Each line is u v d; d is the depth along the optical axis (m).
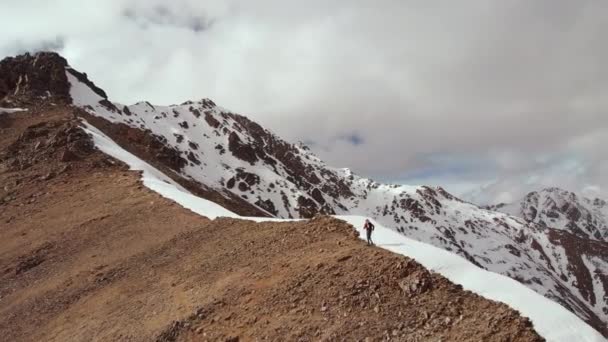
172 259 29.94
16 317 28.61
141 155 94.00
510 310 17.73
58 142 63.22
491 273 20.77
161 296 25.14
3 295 32.47
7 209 48.19
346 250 23.78
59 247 37.59
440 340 16.83
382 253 22.59
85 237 38.44
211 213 38.72
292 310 20.19
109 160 59.62
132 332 22.00
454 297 19.00
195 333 20.34
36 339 25.25
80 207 45.62
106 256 33.72
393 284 20.25
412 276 20.16
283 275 23.08
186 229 34.75
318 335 18.38
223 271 25.83
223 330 20.08
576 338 16.52
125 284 28.33
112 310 25.48
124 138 111.19
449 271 20.73
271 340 18.72
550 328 16.83
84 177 54.50
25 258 36.72
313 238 26.64
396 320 18.31
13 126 80.56
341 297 20.12
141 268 29.88
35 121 83.12
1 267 36.41
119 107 186.75
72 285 30.44
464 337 16.77
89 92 147.75
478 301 18.66
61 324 25.94
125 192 47.72
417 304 18.95
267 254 26.31
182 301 23.64
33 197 50.31
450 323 17.70
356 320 18.70
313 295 20.77
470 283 19.81
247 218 34.59
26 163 59.62
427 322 17.94
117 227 38.75
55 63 136.38
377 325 18.22
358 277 21.11
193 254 29.75
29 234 41.53
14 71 123.75
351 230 26.53
